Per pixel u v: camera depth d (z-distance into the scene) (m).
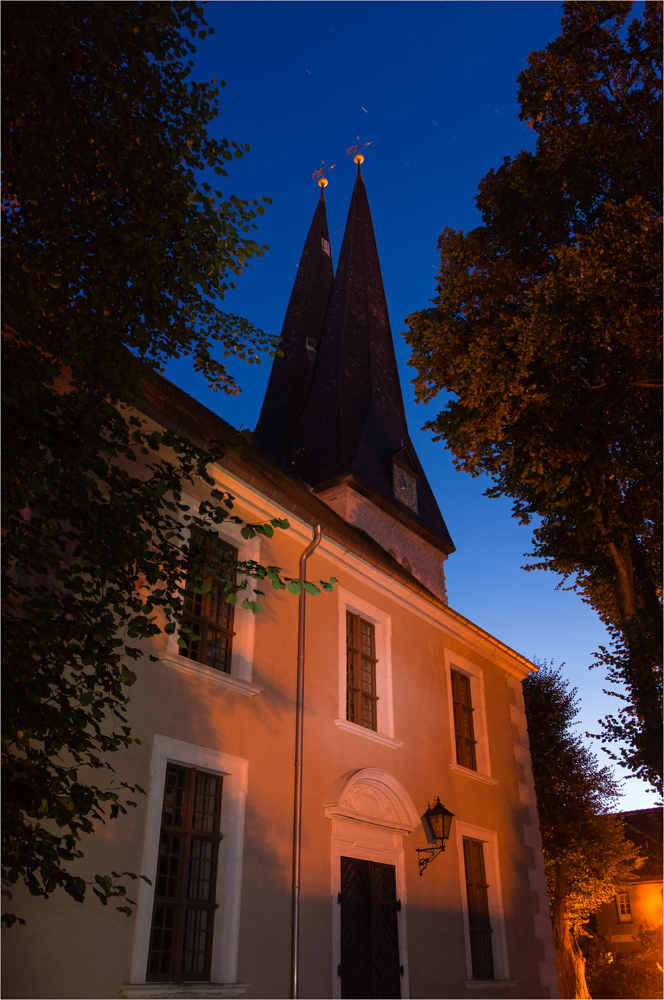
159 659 9.35
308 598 12.55
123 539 5.47
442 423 15.45
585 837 26.48
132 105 6.68
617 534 14.55
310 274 31.67
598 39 13.43
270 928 9.64
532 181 14.18
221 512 6.41
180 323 6.97
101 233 6.27
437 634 16.19
